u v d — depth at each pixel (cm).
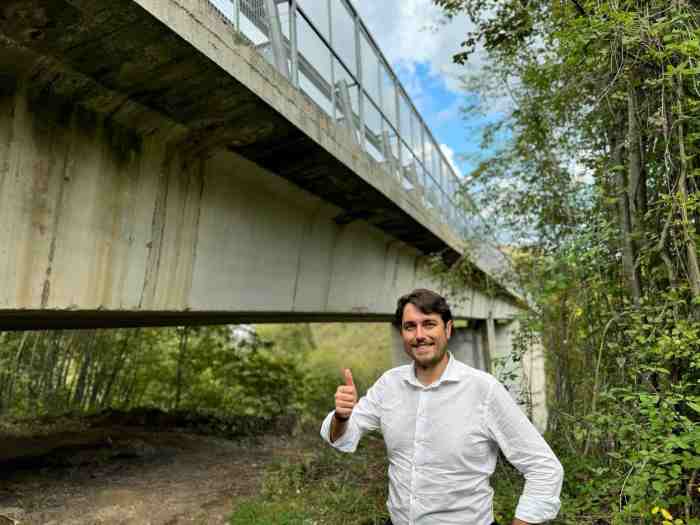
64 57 345
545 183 574
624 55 365
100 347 1195
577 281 434
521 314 550
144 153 454
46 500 457
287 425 994
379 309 1001
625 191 399
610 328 434
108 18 307
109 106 405
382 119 837
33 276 360
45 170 368
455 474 192
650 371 356
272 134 498
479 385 194
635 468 308
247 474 600
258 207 617
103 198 416
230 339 1248
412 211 853
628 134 388
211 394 1216
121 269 434
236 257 582
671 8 317
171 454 685
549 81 491
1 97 338
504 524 380
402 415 205
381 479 545
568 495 376
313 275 757
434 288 1270
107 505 452
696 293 312
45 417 952
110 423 917
